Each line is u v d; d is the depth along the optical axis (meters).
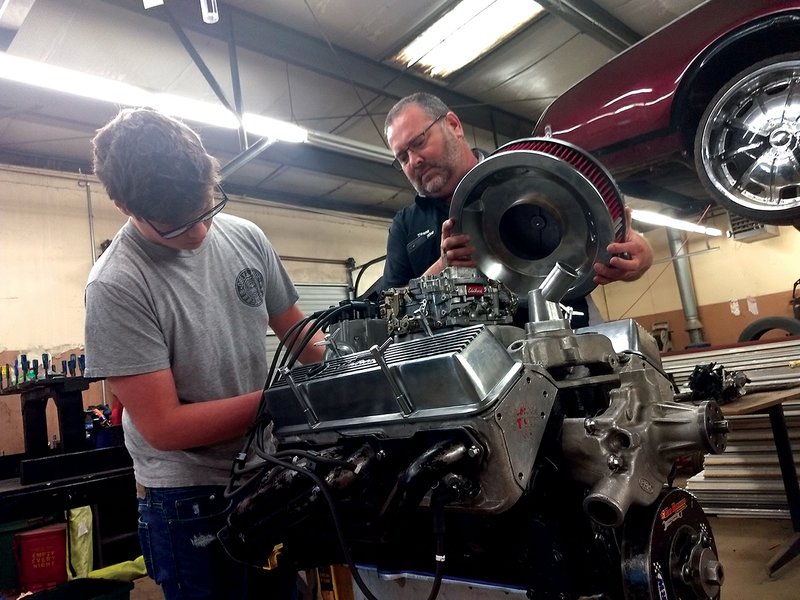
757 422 3.13
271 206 5.80
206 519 1.07
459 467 0.64
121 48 3.26
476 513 0.66
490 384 0.64
